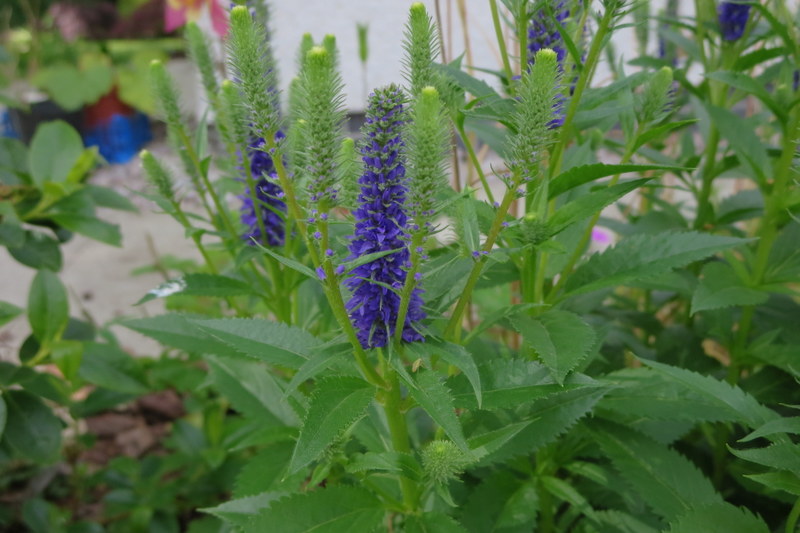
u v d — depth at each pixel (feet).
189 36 1.60
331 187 1.04
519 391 1.16
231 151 1.60
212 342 1.57
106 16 6.70
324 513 1.21
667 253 1.28
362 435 1.43
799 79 1.82
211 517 2.07
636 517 1.51
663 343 1.85
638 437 1.41
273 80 1.43
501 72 1.57
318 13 4.44
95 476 2.28
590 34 1.48
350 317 1.13
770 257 1.66
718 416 1.34
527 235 1.17
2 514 2.18
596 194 1.13
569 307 1.78
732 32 1.78
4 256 4.43
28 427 1.78
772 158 1.82
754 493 1.66
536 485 1.47
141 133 6.49
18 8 6.41
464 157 2.36
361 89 4.57
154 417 2.81
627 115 1.49
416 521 1.25
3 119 5.82
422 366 1.15
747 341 1.86
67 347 1.78
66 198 1.88
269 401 1.63
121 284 3.97
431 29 1.16
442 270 1.29
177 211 1.59
